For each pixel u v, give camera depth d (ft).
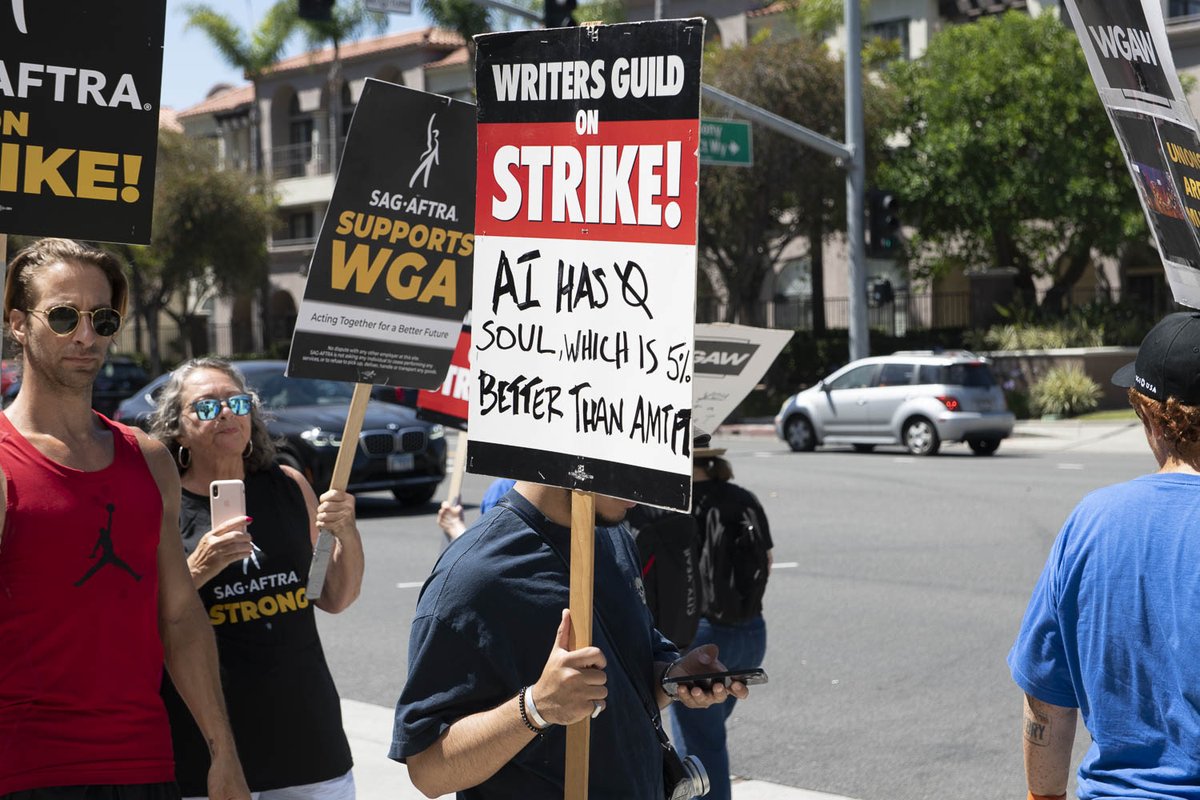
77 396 9.57
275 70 183.62
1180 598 8.02
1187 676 7.93
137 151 9.96
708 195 102.42
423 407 17.58
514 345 8.68
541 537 8.95
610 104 8.21
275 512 12.75
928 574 34.76
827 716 22.56
